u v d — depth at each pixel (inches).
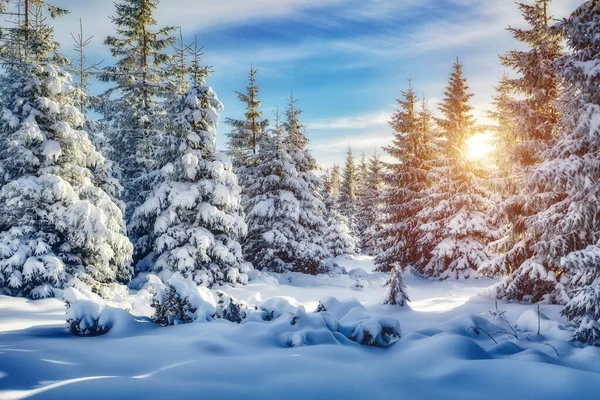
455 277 890.1
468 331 348.2
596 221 419.5
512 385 205.9
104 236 572.1
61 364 224.4
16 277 496.4
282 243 943.7
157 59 911.7
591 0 435.8
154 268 692.1
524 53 593.0
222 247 711.7
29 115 566.9
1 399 168.4
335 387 196.4
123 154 902.4
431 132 1079.6
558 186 463.2
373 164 2161.7
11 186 525.0
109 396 176.1
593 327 312.5
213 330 313.6
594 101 428.5
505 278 579.2
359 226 2192.4
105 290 569.6
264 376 209.2
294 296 674.2
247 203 995.3
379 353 278.8
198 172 734.5
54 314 432.8
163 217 693.9
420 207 1039.6
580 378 205.9
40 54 633.6
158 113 903.7
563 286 505.7
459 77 989.2
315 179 1085.1
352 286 838.5
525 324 379.6
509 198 587.8
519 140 617.0
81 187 592.4
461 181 949.8
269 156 1013.8
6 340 285.1
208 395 180.9
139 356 249.0
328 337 290.2
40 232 546.9
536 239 548.7
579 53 421.1
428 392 199.2
